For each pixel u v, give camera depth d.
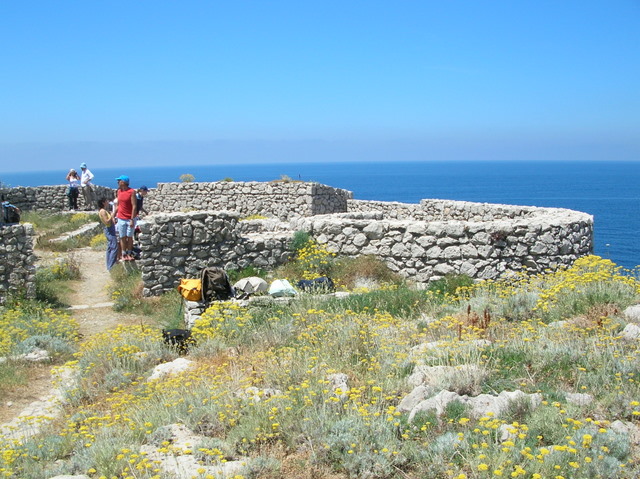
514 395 6.18
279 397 6.62
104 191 33.69
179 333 10.91
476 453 5.26
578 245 15.01
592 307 9.30
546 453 4.89
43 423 7.78
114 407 7.75
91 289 17.33
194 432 6.63
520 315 9.84
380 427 5.87
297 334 9.94
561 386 6.57
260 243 16.09
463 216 22.81
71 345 12.02
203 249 15.84
